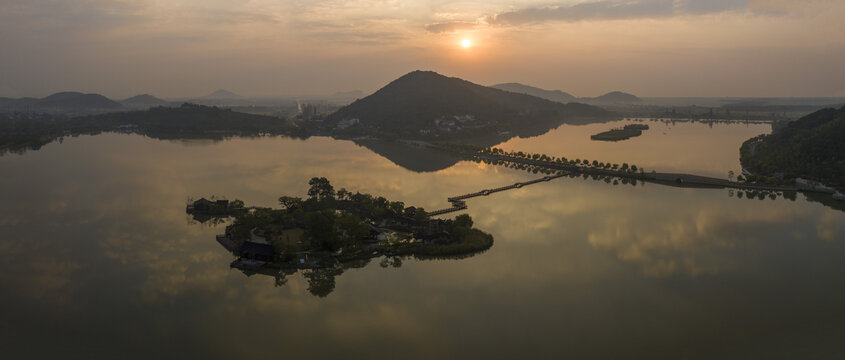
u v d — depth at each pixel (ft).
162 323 391.24
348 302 426.51
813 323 389.19
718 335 372.58
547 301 426.10
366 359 341.00
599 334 373.20
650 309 412.98
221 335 373.20
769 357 344.08
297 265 500.74
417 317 399.24
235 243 564.71
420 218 636.48
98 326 387.55
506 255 538.47
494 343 360.28
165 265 510.58
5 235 601.21
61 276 481.05
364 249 544.62
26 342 364.79
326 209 637.30
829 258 528.63
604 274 483.92
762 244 575.38
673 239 593.42
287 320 395.34
